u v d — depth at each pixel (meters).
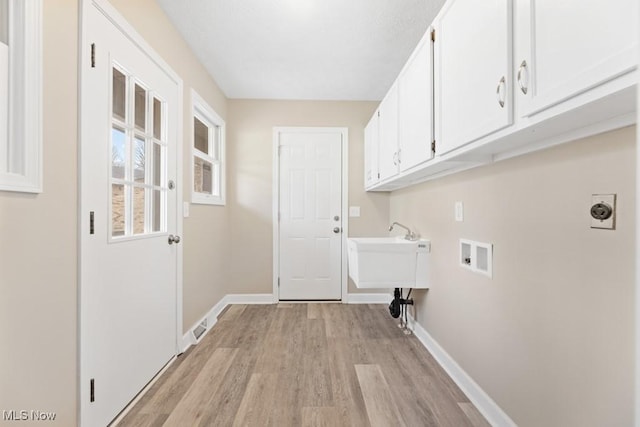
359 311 3.29
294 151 3.64
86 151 1.33
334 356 2.24
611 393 0.94
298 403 1.68
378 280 2.44
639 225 0.52
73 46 1.27
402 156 2.17
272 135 3.61
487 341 1.60
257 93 3.44
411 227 2.89
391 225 3.57
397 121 2.28
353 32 2.26
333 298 3.65
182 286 2.30
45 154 1.13
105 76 1.45
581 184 1.04
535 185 1.26
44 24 1.12
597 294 0.98
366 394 1.77
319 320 3.01
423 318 2.51
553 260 1.17
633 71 0.64
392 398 1.74
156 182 1.98
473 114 1.25
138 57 1.72
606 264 0.95
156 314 1.93
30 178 1.07
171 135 2.13
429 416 1.59
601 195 0.97
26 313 1.07
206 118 3.09
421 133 1.80
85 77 1.32
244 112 3.59
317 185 3.66
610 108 0.81
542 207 1.22
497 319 1.52
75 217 1.28
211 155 3.28
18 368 1.05
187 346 2.37
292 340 2.52
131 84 1.67
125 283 1.61
